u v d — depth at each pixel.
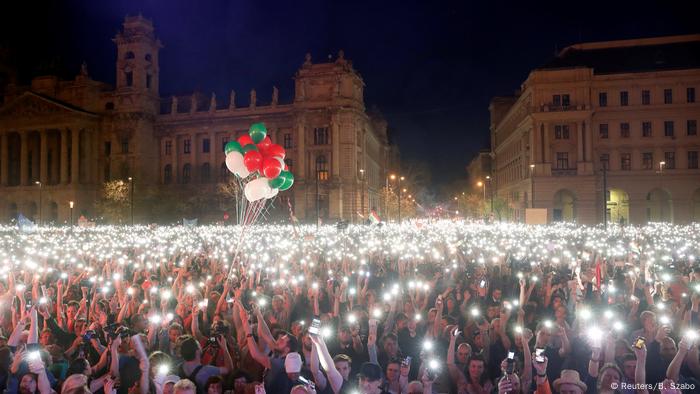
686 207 80.56
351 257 22.55
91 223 71.00
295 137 100.75
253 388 7.62
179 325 10.22
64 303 14.23
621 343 9.09
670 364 8.08
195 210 100.44
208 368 8.36
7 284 16.34
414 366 10.24
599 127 83.44
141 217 97.81
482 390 8.64
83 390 6.78
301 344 10.45
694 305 11.42
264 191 15.13
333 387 7.61
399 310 12.91
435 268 21.09
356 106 99.06
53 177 110.81
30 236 44.44
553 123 83.44
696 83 80.62
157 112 114.38
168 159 112.75
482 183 150.75
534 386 8.90
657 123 81.69
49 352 9.04
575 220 81.12
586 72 82.19
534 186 82.94
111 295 15.70
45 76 116.31
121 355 8.62
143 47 110.88
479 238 36.06
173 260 23.52
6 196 111.56
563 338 9.61
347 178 97.00
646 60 84.94
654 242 34.25
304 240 33.72
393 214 113.50
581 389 7.20
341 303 14.29
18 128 111.62
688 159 80.62
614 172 82.38
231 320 12.16
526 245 30.19
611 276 19.62
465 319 13.00
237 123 107.69
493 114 135.00
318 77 99.12
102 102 114.06
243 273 17.64
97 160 111.38
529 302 13.15
